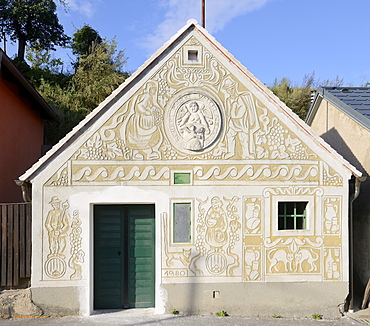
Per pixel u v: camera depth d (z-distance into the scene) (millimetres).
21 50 22062
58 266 5758
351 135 7738
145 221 6262
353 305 6574
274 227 6070
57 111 14078
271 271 6039
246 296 5973
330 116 8883
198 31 6125
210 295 5934
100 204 6137
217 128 6055
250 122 6121
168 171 5988
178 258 5938
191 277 5930
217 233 6004
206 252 5965
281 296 6012
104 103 5855
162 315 5812
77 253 5805
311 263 6090
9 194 8406
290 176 6129
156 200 5945
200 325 5426
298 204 6500
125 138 5934
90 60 18078
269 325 5535
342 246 6141
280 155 6129
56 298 5727
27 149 9797
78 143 5852
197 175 6016
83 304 5777
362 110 7430
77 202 5824
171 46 6062
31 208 5883
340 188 6184
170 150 6004
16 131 8914
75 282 5777
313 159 6164
